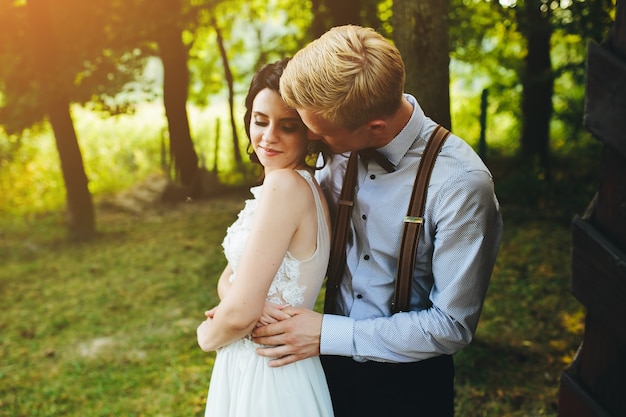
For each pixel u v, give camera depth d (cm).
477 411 308
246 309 149
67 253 681
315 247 158
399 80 137
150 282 562
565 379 118
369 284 163
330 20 648
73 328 471
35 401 361
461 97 1301
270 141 154
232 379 166
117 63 698
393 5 281
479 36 912
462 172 146
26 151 1105
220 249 654
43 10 659
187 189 980
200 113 1634
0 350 439
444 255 148
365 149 155
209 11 881
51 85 661
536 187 775
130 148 1236
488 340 384
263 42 1277
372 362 168
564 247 580
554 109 928
